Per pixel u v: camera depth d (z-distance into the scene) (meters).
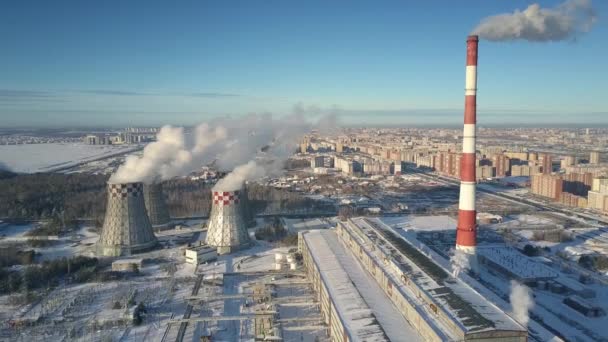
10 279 125.38
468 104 131.50
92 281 130.38
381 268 106.38
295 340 94.69
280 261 144.62
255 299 115.12
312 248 135.12
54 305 113.00
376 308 92.25
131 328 101.06
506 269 134.12
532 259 145.00
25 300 115.38
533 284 126.50
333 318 93.25
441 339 73.31
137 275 135.62
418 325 82.25
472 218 133.38
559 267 143.00
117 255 153.75
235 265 145.25
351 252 131.50
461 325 74.31
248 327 101.62
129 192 156.00
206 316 106.62
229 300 116.50
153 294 120.38
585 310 107.44
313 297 116.38
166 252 158.12
